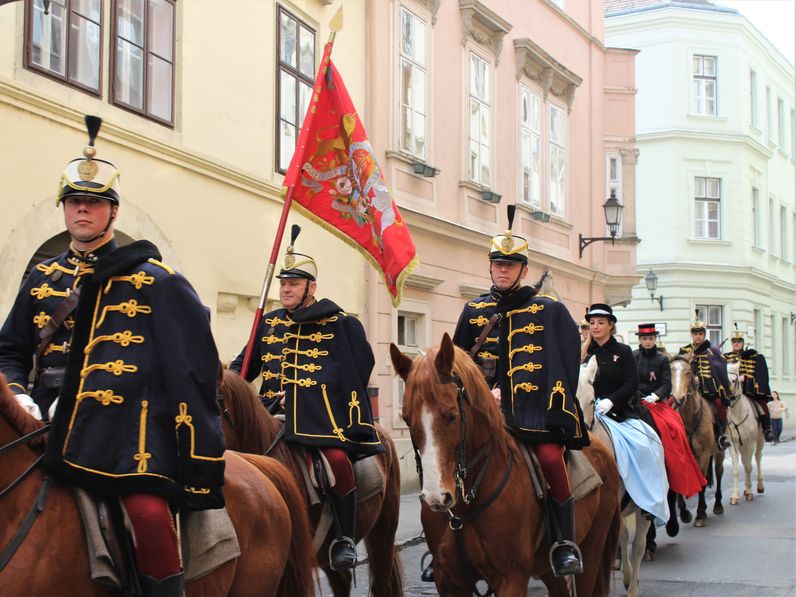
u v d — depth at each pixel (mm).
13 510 3289
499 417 5215
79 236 3686
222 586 3889
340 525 6027
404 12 15477
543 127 20906
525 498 5270
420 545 10758
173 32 10391
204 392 3541
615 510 6434
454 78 17109
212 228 10891
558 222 21406
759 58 39344
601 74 24109
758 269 37031
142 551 3430
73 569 3330
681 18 36281
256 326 6727
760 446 16391
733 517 13273
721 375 14648
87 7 9102
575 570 5301
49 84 8547
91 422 3436
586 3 23578
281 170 12453
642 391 10828
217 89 11094
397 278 7887
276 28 12328
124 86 9617
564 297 21688
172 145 10102
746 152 37281
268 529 4250
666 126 36031
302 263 6484
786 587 8438
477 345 5820
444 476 4691
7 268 8016
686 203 35969
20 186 8188
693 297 35500
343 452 6113
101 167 3680
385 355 14594
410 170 15469
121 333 3520
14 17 8148
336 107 7996
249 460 4570
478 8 17531
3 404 3309
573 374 5516
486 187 17922
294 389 6188
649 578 8930
